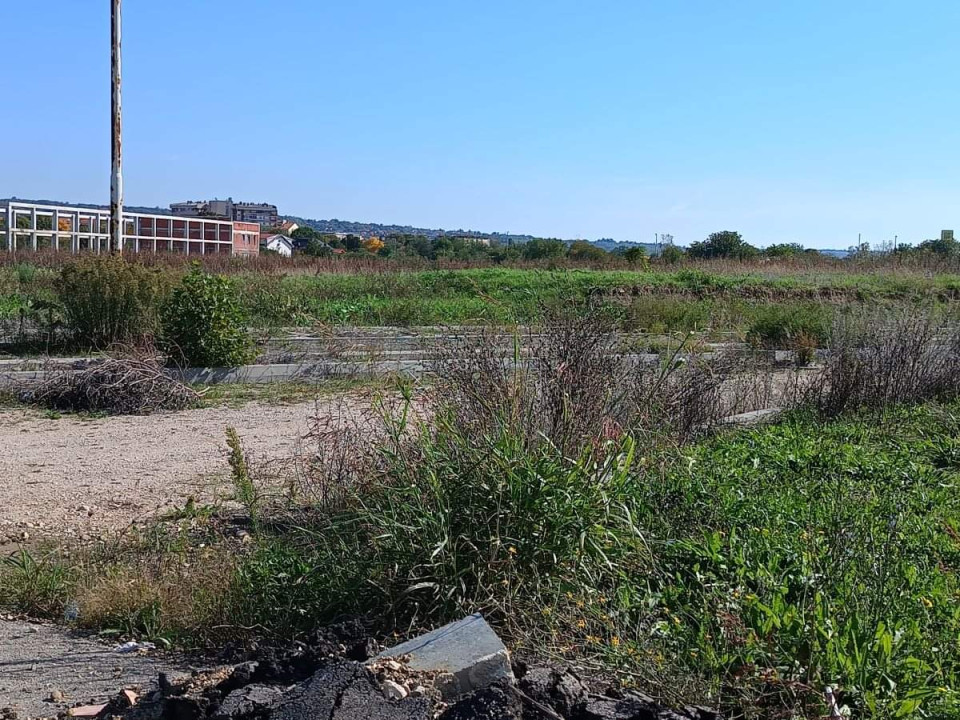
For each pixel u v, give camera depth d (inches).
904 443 342.0
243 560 218.1
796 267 1397.6
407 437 219.6
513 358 254.1
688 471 248.1
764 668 157.9
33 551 246.2
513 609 181.9
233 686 151.5
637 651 165.0
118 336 581.0
